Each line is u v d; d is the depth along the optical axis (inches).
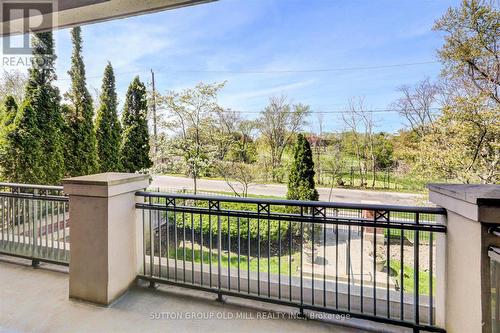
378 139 581.6
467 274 54.0
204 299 82.3
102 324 69.2
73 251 80.5
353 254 237.5
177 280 87.6
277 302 76.2
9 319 70.9
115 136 429.1
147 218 95.3
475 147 251.4
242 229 240.8
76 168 361.1
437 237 67.4
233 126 505.7
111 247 78.2
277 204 73.8
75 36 375.6
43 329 67.0
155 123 411.8
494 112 235.6
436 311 67.3
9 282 91.4
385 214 68.1
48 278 94.6
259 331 67.6
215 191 489.7
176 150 406.3
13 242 107.7
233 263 171.8
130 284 86.7
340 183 595.8
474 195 49.9
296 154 370.0
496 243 48.6
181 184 528.1
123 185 82.4
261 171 474.9
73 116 366.3
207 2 80.5
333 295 77.7
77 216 80.0
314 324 71.1
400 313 69.5
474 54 246.2
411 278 194.2
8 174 278.8
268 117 602.9
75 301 79.9
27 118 291.0
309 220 72.3
